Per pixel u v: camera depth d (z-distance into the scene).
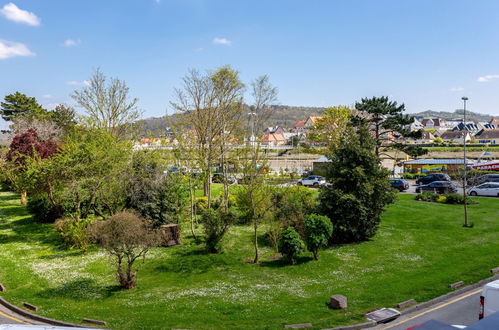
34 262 19.88
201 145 28.66
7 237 25.30
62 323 12.21
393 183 43.22
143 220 20.84
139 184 25.11
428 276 15.62
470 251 19.00
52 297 15.05
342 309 12.65
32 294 15.40
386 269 16.97
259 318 12.09
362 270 17.03
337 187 22.14
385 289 14.34
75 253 21.44
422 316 12.15
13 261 20.03
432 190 38.56
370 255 19.23
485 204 31.33
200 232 25.42
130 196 24.75
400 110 43.41
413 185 49.56
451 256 18.34
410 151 43.06
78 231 22.00
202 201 31.20
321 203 22.27
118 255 15.96
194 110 30.56
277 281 16.16
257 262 19.06
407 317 12.09
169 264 19.11
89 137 27.48
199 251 21.19
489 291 9.27
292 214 22.12
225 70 30.42
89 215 27.09
